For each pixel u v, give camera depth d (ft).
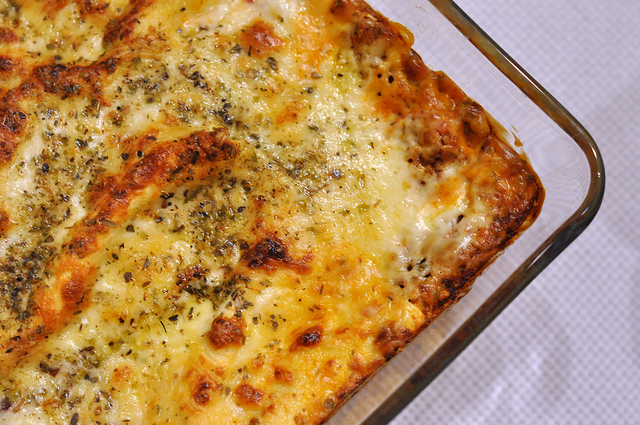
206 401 1.09
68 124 1.16
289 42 1.20
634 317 1.36
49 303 1.11
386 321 1.15
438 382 1.35
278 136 1.18
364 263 1.16
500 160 1.21
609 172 1.40
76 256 1.12
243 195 1.16
